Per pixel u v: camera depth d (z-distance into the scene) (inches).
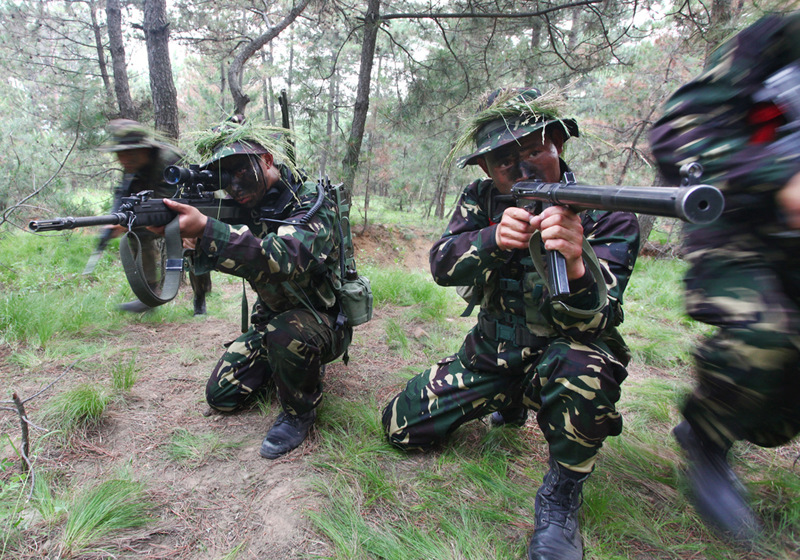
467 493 79.0
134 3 408.5
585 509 74.2
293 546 67.2
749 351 46.6
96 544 65.2
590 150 282.2
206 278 191.5
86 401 91.7
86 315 148.6
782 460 91.2
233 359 99.8
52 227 55.1
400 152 651.5
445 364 90.8
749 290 47.2
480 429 99.3
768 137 45.3
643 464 87.1
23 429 72.1
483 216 84.4
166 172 74.9
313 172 115.0
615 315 72.2
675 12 250.4
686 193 34.5
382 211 621.6
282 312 94.3
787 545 69.3
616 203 44.7
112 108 321.1
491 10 295.0
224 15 450.6
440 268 81.9
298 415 92.2
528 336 79.1
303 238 80.2
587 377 65.4
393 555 65.1
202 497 76.6
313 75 342.6
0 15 396.5
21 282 187.0
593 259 63.2
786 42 44.3
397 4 338.0
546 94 76.9
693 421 58.6
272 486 79.8
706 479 64.1
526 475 83.7
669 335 162.7
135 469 82.2
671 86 374.9
